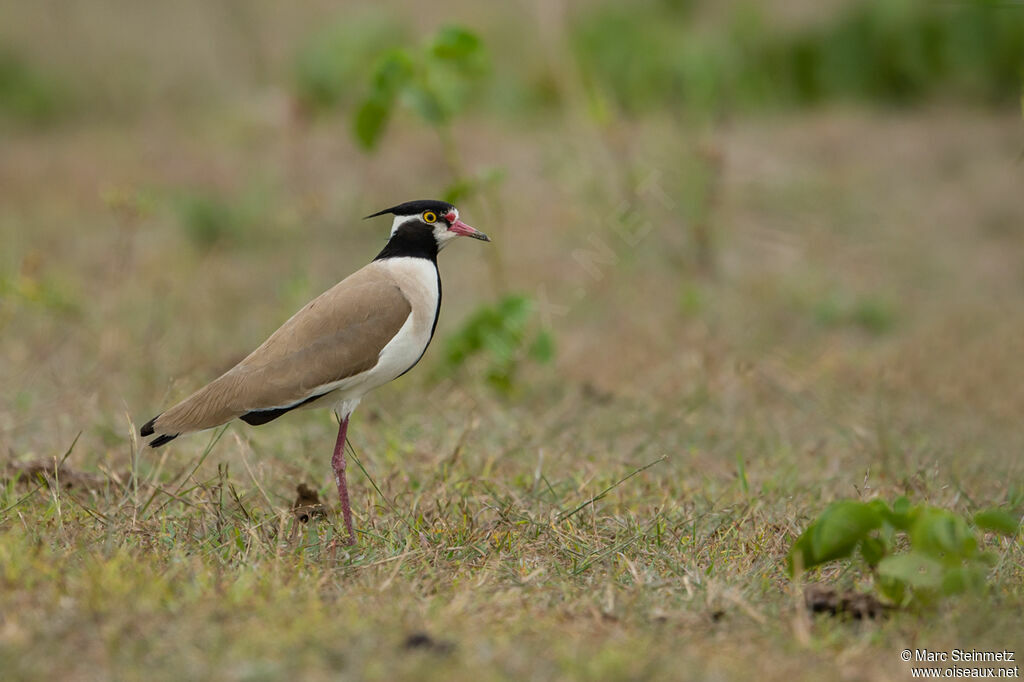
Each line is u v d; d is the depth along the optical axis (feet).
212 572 25.72
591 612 24.97
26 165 76.13
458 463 35.55
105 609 23.04
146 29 99.25
